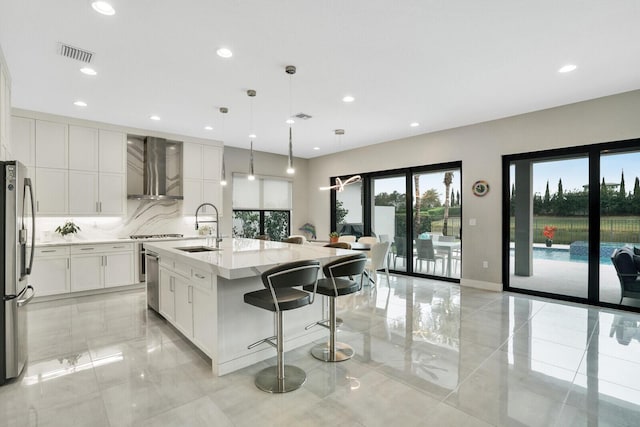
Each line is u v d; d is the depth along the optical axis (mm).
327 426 1894
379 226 6926
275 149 7402
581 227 4398
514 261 5023
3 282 2357
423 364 2656
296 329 2990
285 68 3303
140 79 3543
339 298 4656
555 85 3756
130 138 5750
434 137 5848
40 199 4676
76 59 3078
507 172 5043
